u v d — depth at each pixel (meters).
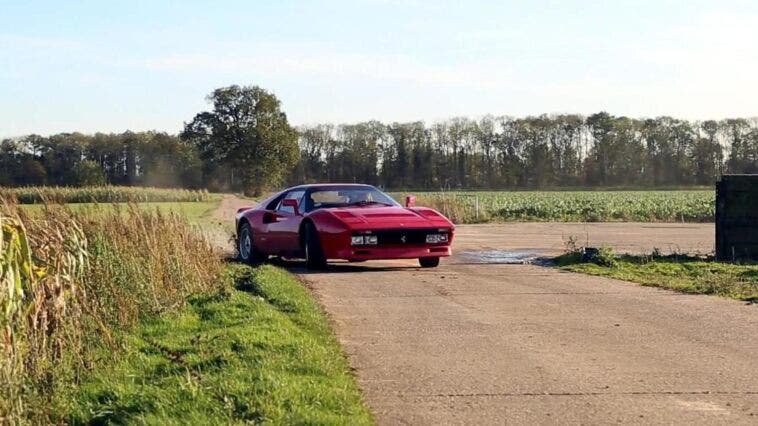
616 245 18.23
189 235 11.00
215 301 9.01
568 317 8.34
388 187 93.81
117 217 9.12
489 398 5.39
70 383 5.52
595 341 7.16
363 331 7.64
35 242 5.35
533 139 92.19
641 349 6.84
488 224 29.41
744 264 13.08
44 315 5.14
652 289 10.37
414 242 12.54
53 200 7.67
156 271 8.95
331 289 10.48
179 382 5.41
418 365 6.30
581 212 36.94
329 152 95.25
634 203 46.56
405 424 4.82
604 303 9.23
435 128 93.44
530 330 7.66
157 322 8.02
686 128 89.00
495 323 8.02
